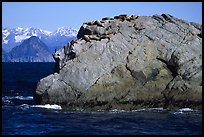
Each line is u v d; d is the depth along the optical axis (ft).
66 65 136.67
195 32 144.87
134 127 99.81
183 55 135.44
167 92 131.03
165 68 136.87
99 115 117.91
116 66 136.26
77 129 97.45
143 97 131.03
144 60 137.28
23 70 454.81
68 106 130.93
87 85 131.85
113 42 142.00
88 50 139.95
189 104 127.75
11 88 208.74
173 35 143.64
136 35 145.07
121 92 131.44
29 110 126.00
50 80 134.51
